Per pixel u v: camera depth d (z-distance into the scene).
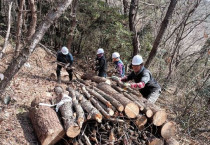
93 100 4.57
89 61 10.81
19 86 6.32
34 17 4.61
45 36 11.52
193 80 9.84
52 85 7.29
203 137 6.96
